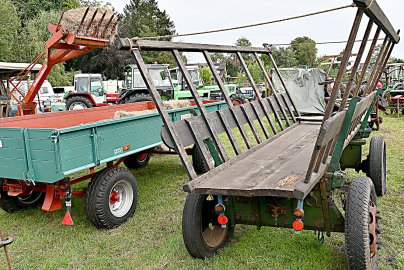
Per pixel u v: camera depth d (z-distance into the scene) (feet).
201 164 18.28
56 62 23.29
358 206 7.98
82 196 12.52
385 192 14.58
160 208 14.25
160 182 17.76
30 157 11.04
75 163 11.16
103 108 20.13
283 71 31.81
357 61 7.55
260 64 15.08
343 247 10.43
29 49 90.53
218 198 8.48
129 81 39.11
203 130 9.35
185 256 10.21
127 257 10.55
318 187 8.33
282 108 15.43
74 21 20.11
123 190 13.24
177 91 40.06
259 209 9.03
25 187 12.55
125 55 115.03
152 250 10.84
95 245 11.37
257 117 12.67
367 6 5.89
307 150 11.00
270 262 9.71
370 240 8.34
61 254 10.88
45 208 11.87
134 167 19.95
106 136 12.34
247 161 10.14
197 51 10.28
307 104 30.94
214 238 10.31
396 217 12.29
